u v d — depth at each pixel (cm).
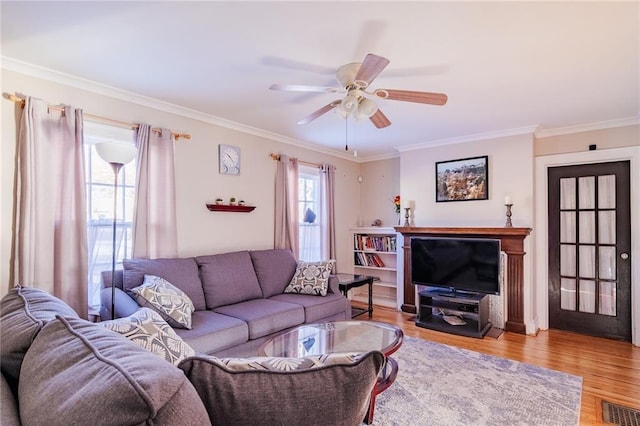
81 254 256
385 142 470
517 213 401
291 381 73
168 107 320
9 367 95
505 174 409
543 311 404
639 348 340
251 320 275
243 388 72
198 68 245
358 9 176
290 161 446
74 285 254
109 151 238
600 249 381
